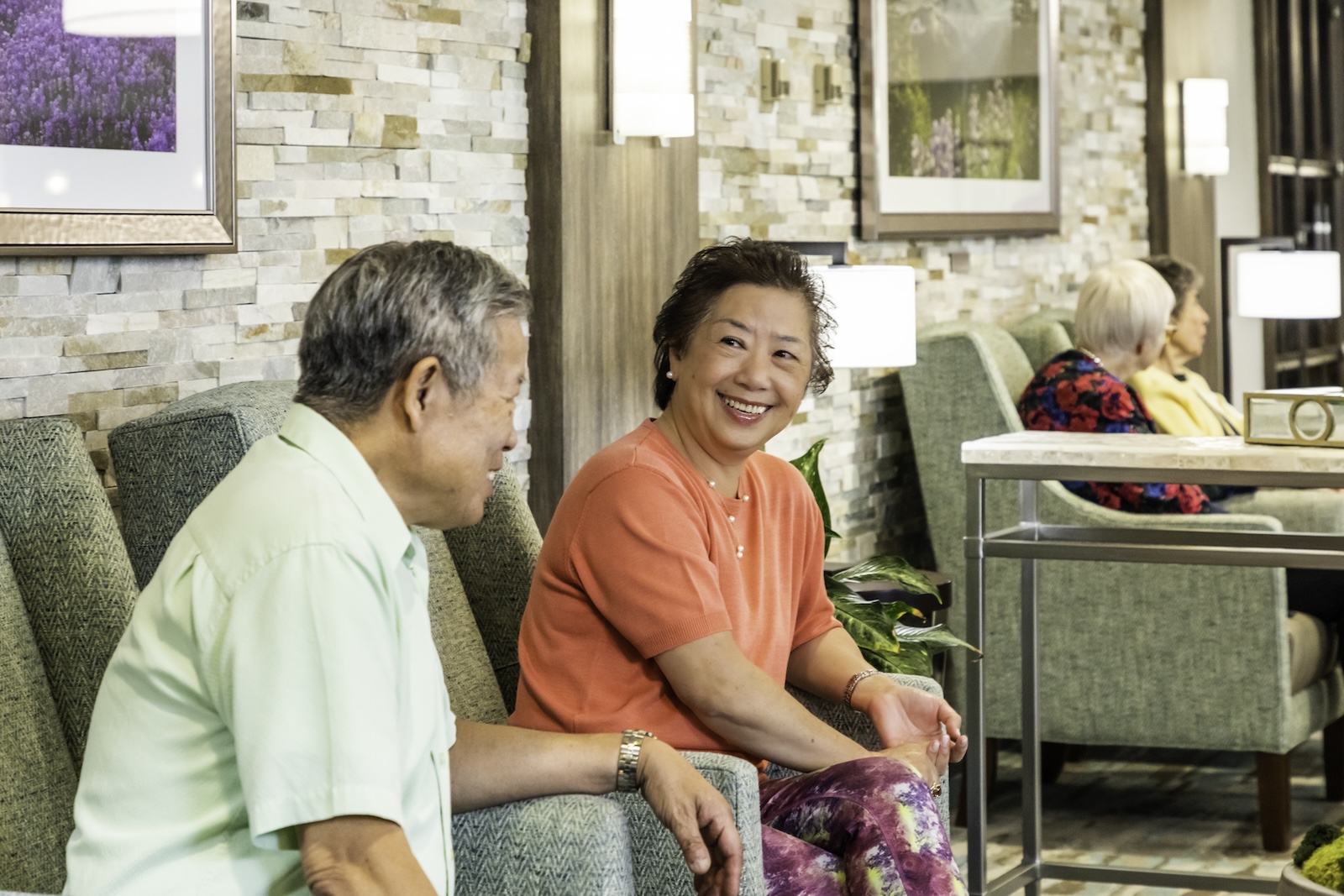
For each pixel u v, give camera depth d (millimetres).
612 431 3166
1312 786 3732
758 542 1951
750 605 1919
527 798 1524
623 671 1827
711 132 3572
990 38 4617
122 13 2211
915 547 4410
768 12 3740
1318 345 7156
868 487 4176
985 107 4605
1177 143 5785
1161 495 3443
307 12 2555
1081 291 3943
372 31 2674
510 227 3002
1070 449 2545
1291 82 6957
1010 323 4840
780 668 1948
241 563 1200
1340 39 7375
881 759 1729
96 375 2236
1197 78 5891
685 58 3117
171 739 1219
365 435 1288
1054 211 4969
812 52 3922
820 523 2102
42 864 1608
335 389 1280
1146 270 3891
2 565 1697
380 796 1175
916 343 3777
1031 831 2799
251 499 1233
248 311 2482
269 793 1159
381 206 2721
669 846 1523
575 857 1465
